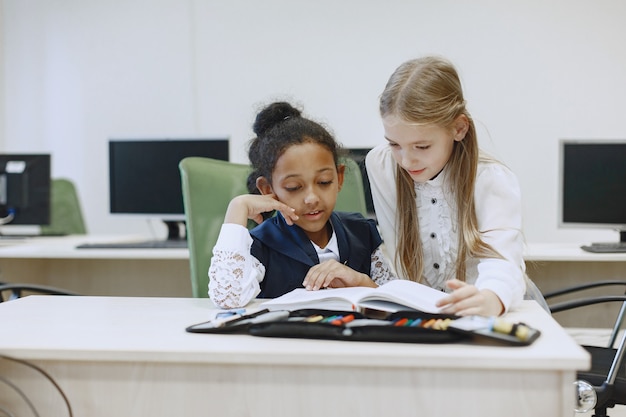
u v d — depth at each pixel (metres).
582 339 3.15
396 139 1.24
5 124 4.52
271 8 4.16
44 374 0.92
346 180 1.99
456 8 3.96
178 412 0.89
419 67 1.25
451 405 0.84
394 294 1.05
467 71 3.96
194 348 0.87
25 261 2.98
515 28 3.91
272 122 1.46
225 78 4.23
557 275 2.68
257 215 1.40
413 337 0.88
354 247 1.47
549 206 3.91
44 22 4.45
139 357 0.87
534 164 3.92
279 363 0.85
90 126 4.40
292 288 1.41
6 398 0.93
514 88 3.92
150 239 3.18
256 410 0.88
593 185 2.76
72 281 2.97
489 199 1.31
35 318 1.11
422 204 1.44
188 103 4.28
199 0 4.24
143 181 3.02
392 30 4.04
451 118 1.22
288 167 1.31
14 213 3.15
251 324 0.95
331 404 0.86
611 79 3.85
